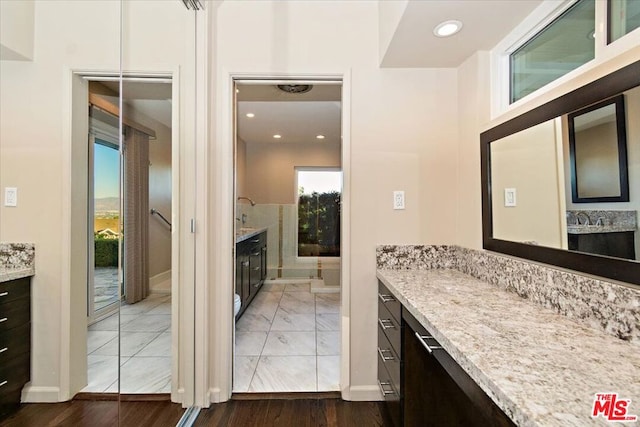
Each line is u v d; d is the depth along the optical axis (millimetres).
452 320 1073
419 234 2064
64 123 1760
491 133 1669
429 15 1498
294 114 4180
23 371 1570
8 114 1639
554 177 1216
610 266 964
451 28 1604
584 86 1076
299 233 5941
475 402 815
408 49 1820
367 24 2055
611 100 972
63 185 1750
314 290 4793
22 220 1662
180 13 1938
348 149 2053
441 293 1434
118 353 1819
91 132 1846
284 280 5559
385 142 2064
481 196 1764
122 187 1923
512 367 746
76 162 1789
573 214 1122
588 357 800
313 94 2625
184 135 1965
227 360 2006
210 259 1990
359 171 2055
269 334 3078
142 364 1829
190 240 1949
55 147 1742
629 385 664
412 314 1263
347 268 2043
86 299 1787
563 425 537
